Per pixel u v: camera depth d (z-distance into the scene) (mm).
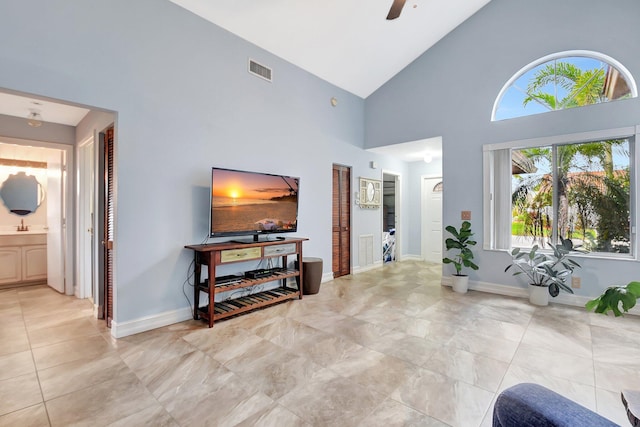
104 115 2998
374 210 5945
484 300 3844
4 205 4656
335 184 5117
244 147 3639
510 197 4125
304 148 4426
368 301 3799
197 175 3209
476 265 4305
